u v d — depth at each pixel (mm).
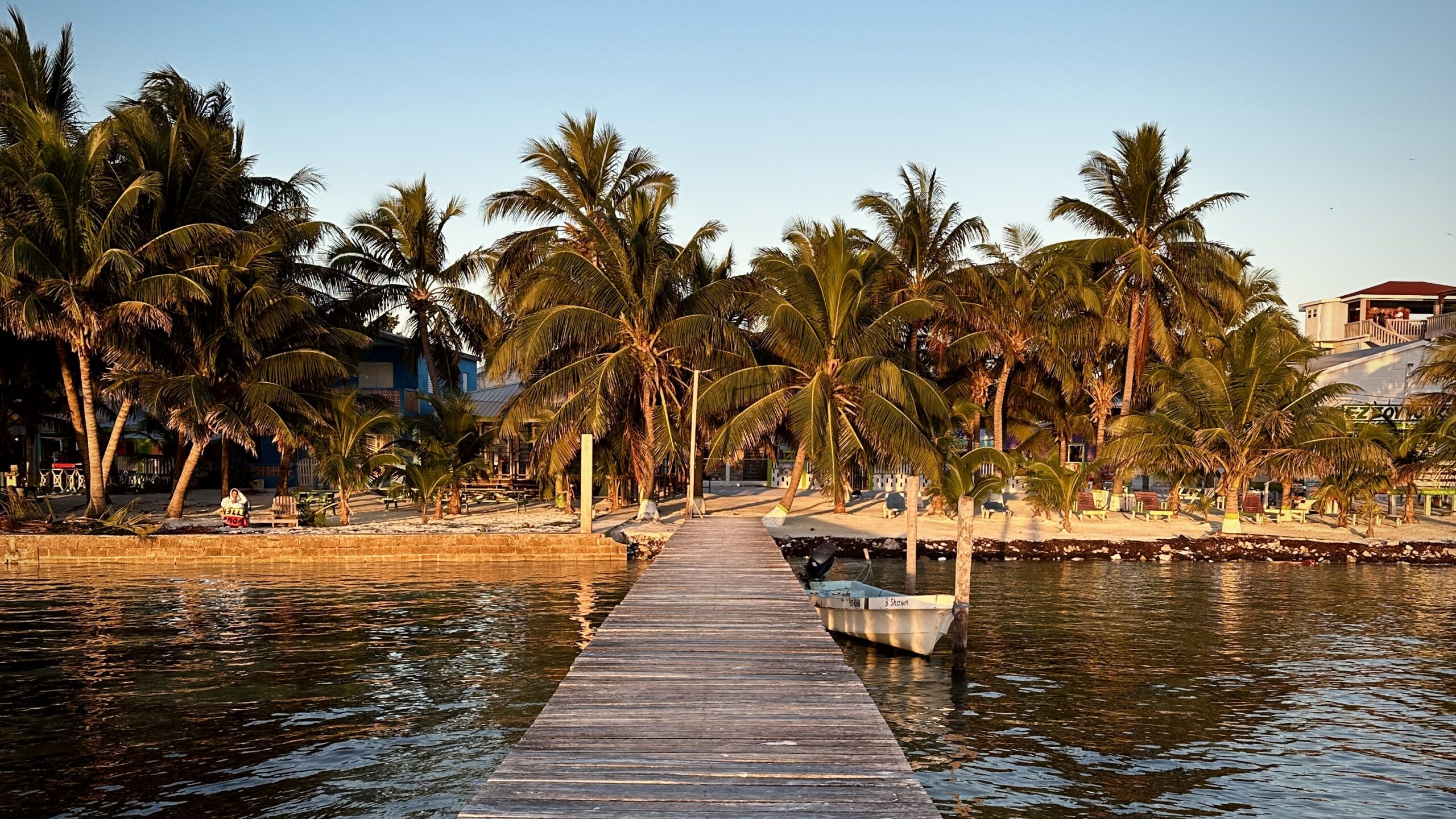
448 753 10758
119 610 19688
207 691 13258
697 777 6867
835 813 6207
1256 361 33125
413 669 14547
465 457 36688
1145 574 26891
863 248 41000
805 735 7859
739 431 32844
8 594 21828
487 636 17047
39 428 48000
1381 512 38094
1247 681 14555
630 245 35281
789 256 38688
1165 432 33750
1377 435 34375
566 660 15164
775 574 18250
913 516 23188
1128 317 42031
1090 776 10516
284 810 9172
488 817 6105
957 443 38062
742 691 9305
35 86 33844
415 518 35969
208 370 31562
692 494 34625
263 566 27203
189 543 27875
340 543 28125
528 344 32625
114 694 13094
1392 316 63906
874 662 15797
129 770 10180
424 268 44594
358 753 10742
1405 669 15414
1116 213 42188
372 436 36469
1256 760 11078
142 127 31656
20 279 29516
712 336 34781
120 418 31469
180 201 32750
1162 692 13945
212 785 9766
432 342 46781
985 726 12242
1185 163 40781
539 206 40125
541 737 7801
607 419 34562
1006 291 38312
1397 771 10750
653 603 14828
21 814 9023
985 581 25359
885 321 34562
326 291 41062
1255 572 27453
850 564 28578
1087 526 35000
